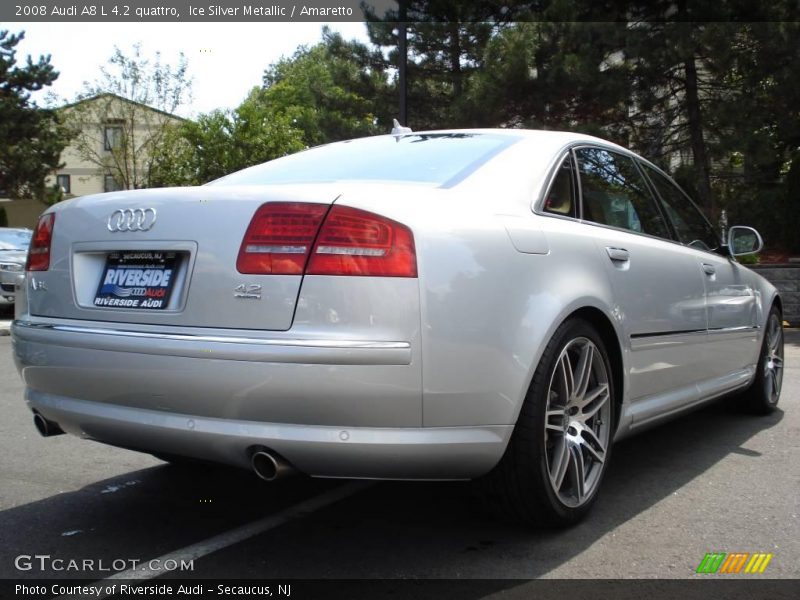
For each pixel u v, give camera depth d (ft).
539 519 9.57
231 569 8.91
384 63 68.59
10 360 26.55
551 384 9.35
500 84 50.14
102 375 8.77
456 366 8.20
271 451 8.04
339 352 7.73
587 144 12.05
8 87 106.22
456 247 8.44
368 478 8.26
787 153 53.67
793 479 12.40
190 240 8.56
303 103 154.71
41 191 107.96
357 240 7.98
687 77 48.21
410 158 10.77
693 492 11.71
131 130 91.91
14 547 9.60
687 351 12.83
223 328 8.18
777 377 17.72
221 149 93.91
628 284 10.96
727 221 51.96
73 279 9.48
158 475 12.76
